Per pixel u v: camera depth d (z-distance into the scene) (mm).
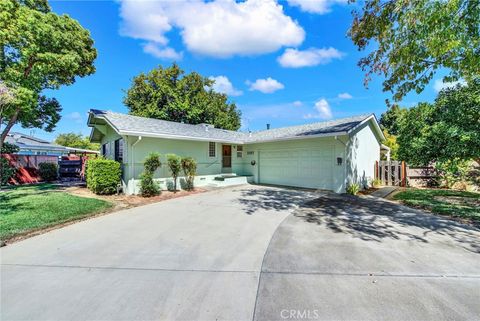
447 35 4980
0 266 3662
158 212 7410
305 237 5027
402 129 10883
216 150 14820
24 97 9555
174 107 24562
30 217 6066
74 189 11359
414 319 2418
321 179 12219
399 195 9836
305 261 3836
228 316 2486
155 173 11648
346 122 12633
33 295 2869
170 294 2902
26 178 14789
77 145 35062
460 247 4363
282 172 14195
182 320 2424
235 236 5133
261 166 15477
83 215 6723
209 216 6891
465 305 2645
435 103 9141
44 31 9766
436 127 8883
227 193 11203
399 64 6465
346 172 11125
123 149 11070
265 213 7234
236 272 3477
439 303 2688
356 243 4625
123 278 3301
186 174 12203
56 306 2652
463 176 11172
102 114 11586
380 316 2467
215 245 4602
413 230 5387
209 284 3139
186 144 13125
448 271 3455
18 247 4457
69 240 4855
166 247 4496
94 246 4531
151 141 11547
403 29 5723
